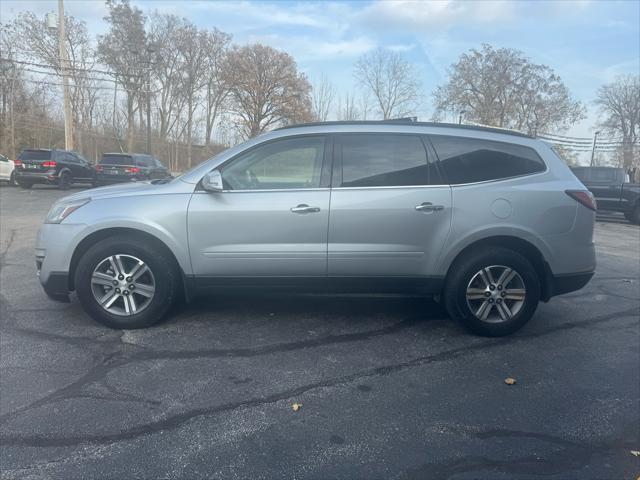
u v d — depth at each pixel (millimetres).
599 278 7227
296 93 58438
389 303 5426
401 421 3148
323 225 4328
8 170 22641
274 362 3939
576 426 3139
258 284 4461
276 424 3084
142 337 4359
